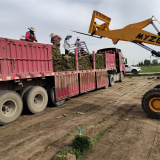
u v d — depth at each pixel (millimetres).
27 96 5461
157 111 4633
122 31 4938
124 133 3746
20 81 5492
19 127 4418
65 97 7137
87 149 2939
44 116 5395
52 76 6703
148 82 14055
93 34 5383
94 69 9703
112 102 7062
